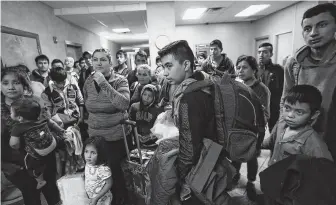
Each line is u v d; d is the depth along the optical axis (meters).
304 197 0.73
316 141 0.96
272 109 2.53
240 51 8.01
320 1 4.44
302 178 0.74
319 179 0.73
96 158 1.39
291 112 1.00
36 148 1.39
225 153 0.88
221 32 7.81
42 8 3.90
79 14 4.50
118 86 1.61
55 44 4.38
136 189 1.59
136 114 2.03
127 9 4.57
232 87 0.84
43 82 2.83
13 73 1.41
